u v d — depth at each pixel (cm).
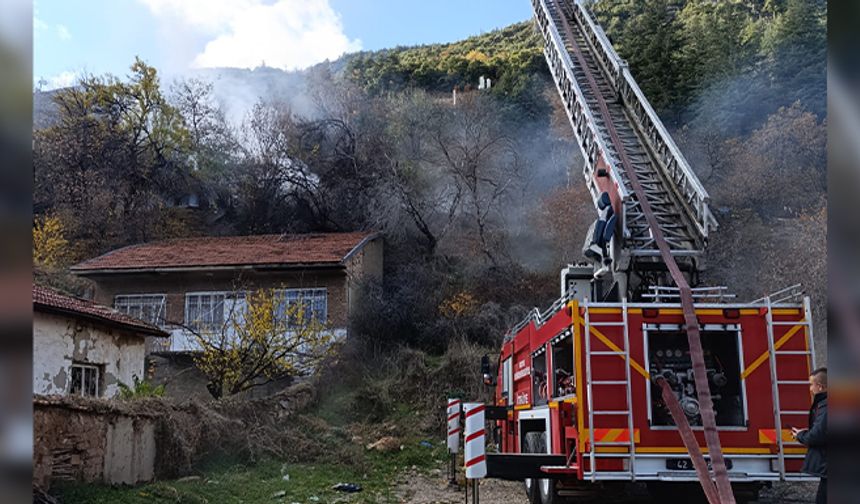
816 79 3091
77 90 3841
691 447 688
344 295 2441
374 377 2075
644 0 4544
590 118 1354
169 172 3909
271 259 2466
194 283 2508
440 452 1491
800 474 745
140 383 1532
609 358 767
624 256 1025
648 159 1291
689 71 3491
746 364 771
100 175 3628
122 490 947
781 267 1983
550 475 817
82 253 3300
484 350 2189
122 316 1698
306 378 2020
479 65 5797
